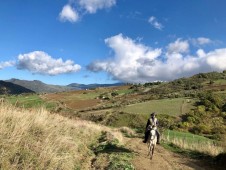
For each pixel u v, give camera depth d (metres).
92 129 29.45
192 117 77.75
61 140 14.43
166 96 112.44
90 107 100.50
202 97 98.94
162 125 68.94
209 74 155.62
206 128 65.69
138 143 29.17
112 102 112.12
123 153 19.78
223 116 82.38
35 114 15.07
